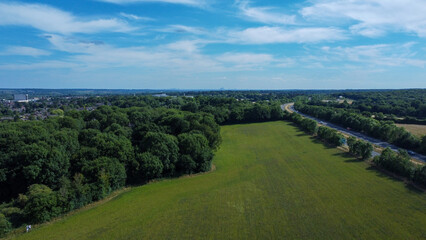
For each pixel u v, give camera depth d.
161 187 60.31
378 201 48.84
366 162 71.56
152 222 44.09
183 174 68.75
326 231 39.75
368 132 108.94
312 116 173.38
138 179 64.19
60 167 59.81
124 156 63.50
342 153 81.75
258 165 74.88
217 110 150.38
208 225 42.53
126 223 44.06
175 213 47.12
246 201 51.19
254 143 102.69
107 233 41.22
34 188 51.09
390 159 63.38
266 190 56.41
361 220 42.59
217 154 88.50
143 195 55.88
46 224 44.69
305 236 38.59
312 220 43.03
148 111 128.38
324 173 65.38
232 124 151.38
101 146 65.00
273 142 102.69
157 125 96.56
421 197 49.47
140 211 48.34
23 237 40.94
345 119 129.88
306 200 50.62
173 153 67.88
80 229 42.69
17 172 57.38
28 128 82.44
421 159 75.19
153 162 63.03
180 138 74.31
